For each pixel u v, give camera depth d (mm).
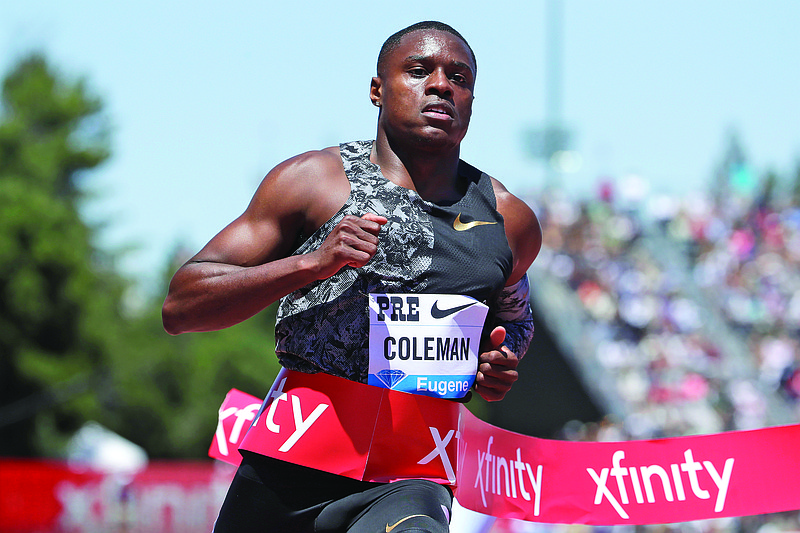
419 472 8398
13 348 76562
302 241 8516
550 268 59531
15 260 76000
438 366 8359
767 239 58938
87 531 34969
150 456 86938
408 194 8398
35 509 34188
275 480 8445
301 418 8367
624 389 50406
